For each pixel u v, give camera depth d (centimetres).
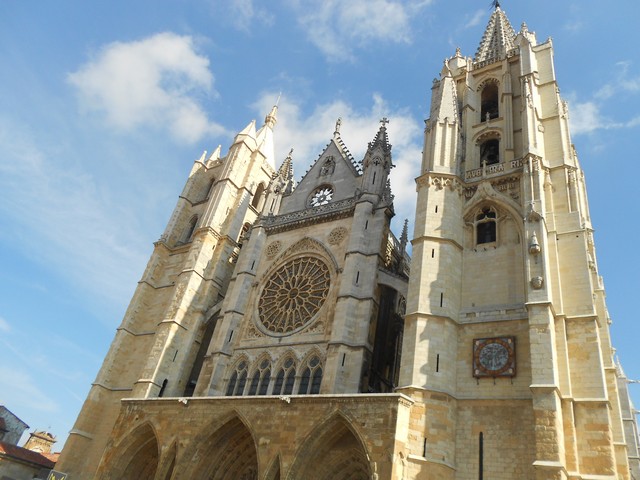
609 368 4259
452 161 4466
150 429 4203
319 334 4516
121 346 5856
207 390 4628
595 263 4956
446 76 5191
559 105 4606
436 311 3588
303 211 5744
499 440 3023
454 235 4034
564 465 2738
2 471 6112
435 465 2953
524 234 3672
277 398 3553
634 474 5166
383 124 5822
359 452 3244
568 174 4053
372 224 4950
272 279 5334
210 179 7712
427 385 3250
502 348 3338
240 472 3925
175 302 5666
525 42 5125
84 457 5150
